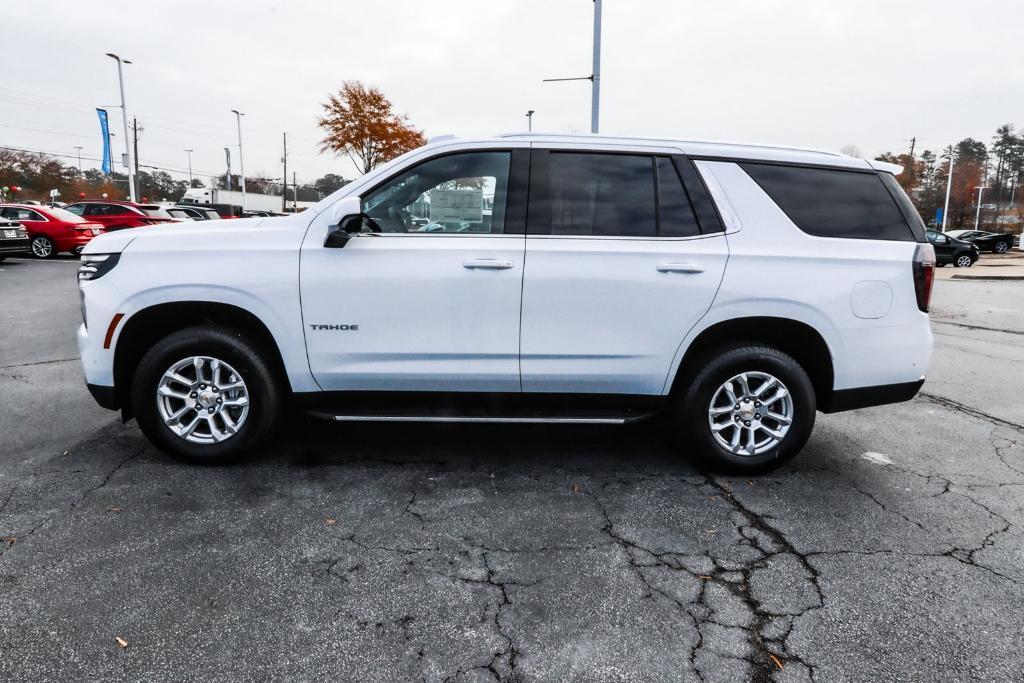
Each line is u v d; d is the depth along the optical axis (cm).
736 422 382
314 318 362
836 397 380
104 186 6712
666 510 342
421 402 381
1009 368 734
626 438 455
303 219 371
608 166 376
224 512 328
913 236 382
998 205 7081
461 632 239
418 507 340
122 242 369
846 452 441
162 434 376
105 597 255
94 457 396
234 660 222
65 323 862
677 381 384
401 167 372
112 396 370
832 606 260
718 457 381
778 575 282
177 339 364
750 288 364
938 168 6794
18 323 859
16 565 276
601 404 382
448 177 372
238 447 378
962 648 235
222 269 358
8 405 501
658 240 367
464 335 364
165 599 255
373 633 238
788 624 248
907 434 484
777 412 385
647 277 363
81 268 375
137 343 382
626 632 241
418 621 245
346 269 360
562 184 372
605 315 364
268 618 245
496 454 418
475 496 355
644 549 302
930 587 274
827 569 288
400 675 216
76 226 1831
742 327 374
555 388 376
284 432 450
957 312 1253
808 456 430
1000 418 532
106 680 211
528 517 331
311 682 212
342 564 283
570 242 363
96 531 306
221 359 368
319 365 369
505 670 220
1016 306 1355
